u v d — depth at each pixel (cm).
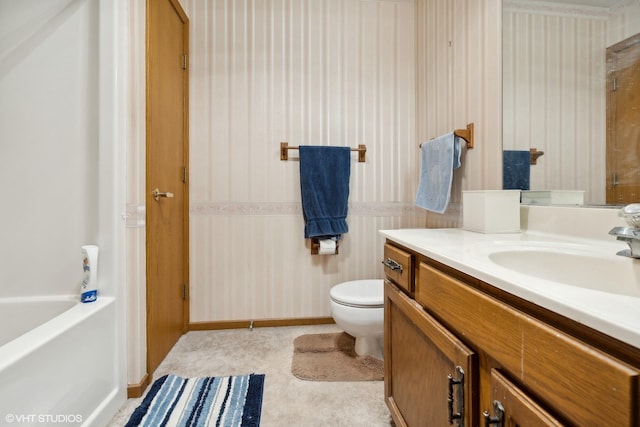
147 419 115
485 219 106
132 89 132
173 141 173
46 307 127
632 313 34
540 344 42
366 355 159
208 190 198
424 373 82
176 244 179
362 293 165
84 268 119
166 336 164
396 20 209
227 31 197
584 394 35
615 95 85
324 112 205
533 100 108
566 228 93
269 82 200
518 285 46
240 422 113
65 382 96
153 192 145
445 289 70
